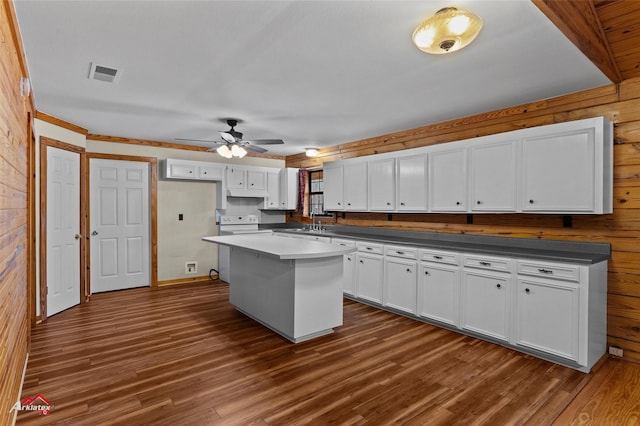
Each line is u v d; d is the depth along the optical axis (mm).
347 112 3744
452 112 3750
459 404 2170
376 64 2504
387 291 4066
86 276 4602
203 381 2430
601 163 2668
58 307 3986
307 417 2023
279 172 6613
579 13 1954
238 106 3514
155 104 3438
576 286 2574
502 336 3006
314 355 2869
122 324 3613
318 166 6238
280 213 6988
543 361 2764
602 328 2791
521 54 2348
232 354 2881
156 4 1759
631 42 2357
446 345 3088
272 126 4402
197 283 5621
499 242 3604
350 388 2350
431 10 1820
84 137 4453
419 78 2775
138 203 5258
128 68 2561
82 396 2225
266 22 1940
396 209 4371
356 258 4496
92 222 4844
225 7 1792
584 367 2564
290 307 3133
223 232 5840
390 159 4445
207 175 5688
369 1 1735
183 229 5691
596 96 2965
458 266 3344
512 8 1812
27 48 2227
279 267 3289
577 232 3064
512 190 3207
